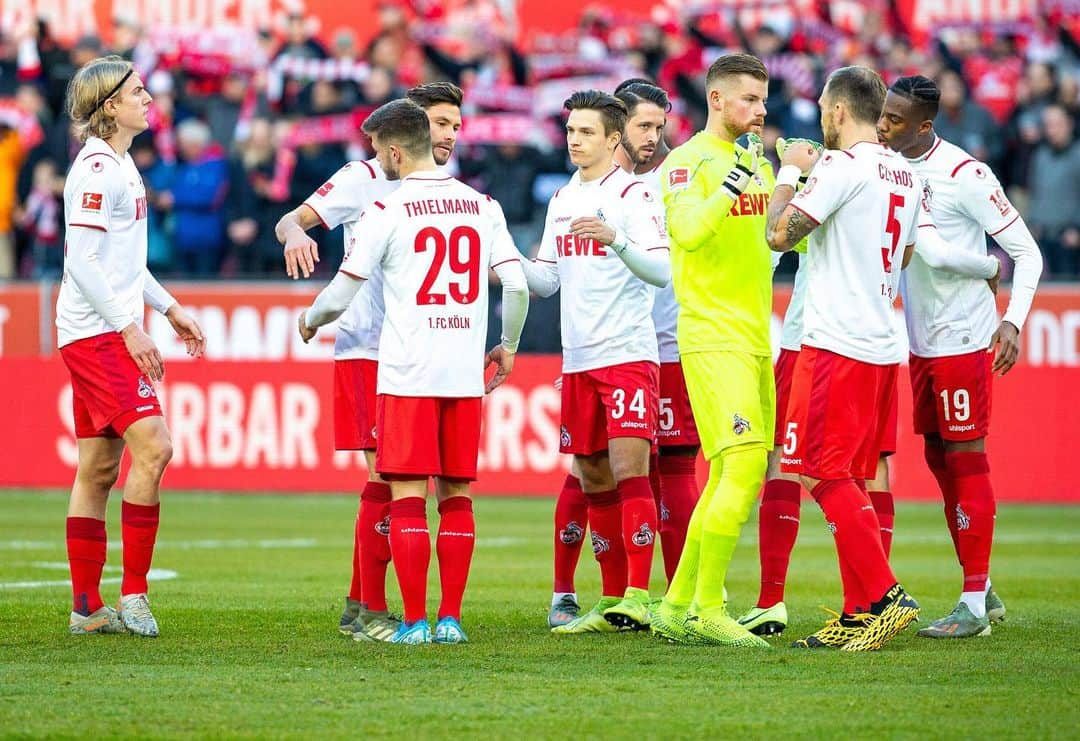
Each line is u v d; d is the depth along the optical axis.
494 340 52.22
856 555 21.23
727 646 21.73
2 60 66.12
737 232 22.00
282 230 23.72
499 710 16.77
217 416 52.38
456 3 66.19
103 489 23.48
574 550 24.78
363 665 19.83
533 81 65.62
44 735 15.44
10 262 63.28
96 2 67.06
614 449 23.58
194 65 65.62
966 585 23.72
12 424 53.03
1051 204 61.69
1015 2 67.31
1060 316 51.19
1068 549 39.41
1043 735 15.55
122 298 23.02
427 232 21.75
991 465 51.03
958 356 24.39
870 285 21.14
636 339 23.64
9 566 33.25
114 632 23.08
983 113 63.12
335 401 23.77
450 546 22.27
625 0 66.62
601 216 23.62
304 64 64.62
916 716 16.48
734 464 21.89
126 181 22.91
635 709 16.84
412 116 22.17
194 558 35.56
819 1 66.00
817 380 21.22
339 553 36.72
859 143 21.30
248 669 19.47
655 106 25.39
